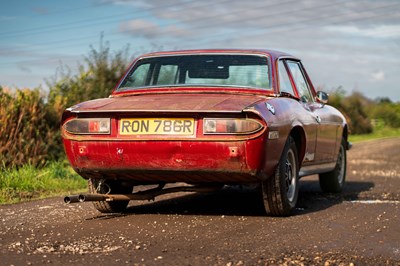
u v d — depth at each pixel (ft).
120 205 20.93
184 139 17.79
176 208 22.25
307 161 22.61
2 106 37.14
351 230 17.92
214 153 17.71
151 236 16.66
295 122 20.25
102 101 19.62
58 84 50.93
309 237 16.75
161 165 18.24
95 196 19.01
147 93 20.85
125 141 18.26
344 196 26.86
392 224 19.01
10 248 15.01
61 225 18.40
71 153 19.07
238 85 20.34
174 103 18.37
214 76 20.68
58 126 41.24
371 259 14.30
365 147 78.28
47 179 30.17
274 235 16.96
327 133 24.67
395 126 173.47
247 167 17.78
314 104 24.35
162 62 21.58
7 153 35.01
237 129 17.53
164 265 13.30
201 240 16.15
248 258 14.08
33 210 21.71
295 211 21.61
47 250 14.75
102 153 18.61
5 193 26.22
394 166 46.26
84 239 16.19
